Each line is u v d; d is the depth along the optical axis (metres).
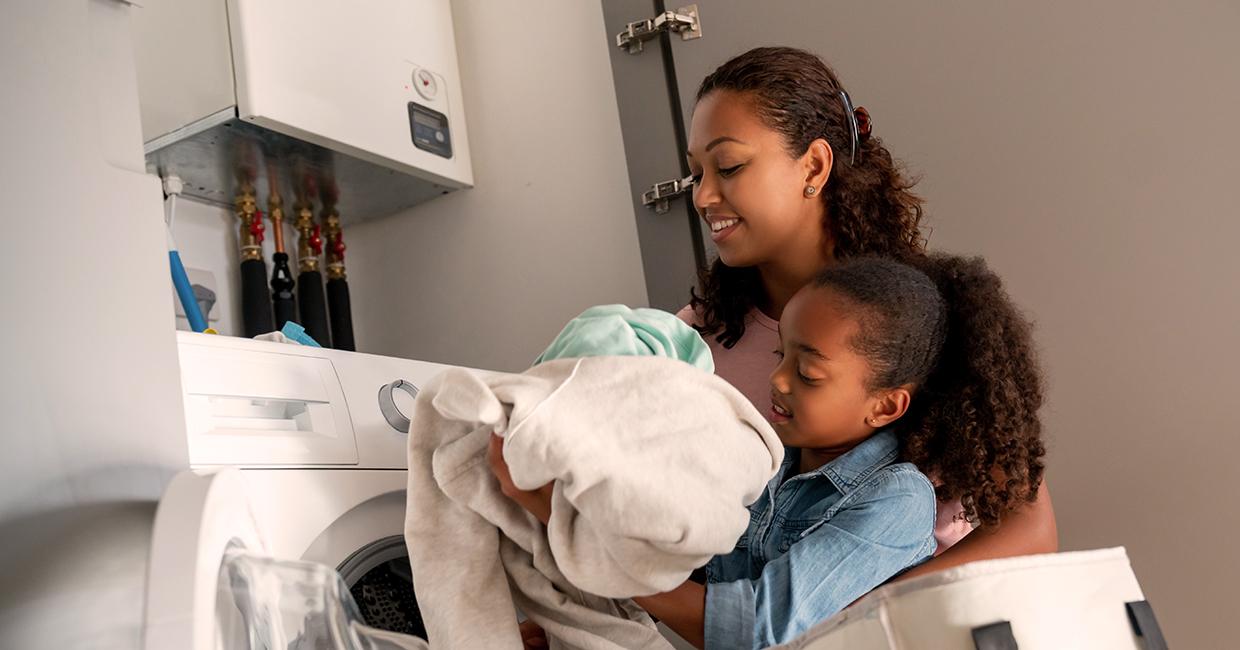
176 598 0.67
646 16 1.94
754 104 1.32
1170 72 1.57
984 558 1.08
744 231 1.33
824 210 1.37
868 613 0.78
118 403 0.79
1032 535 1.12
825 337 1.07
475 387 0.81
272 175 1.98
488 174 2.16
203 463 0.99
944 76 1.71
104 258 0.82
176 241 1.96
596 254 2.03
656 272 1.89
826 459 1.14
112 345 0.80
